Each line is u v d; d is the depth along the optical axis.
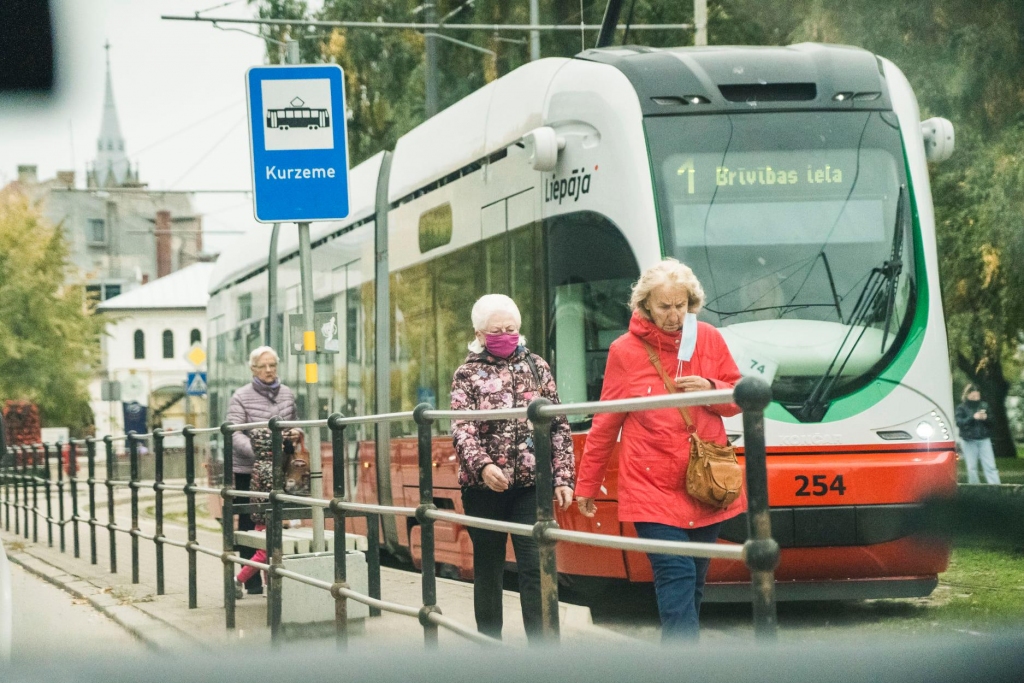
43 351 130.12
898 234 22.72
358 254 34.22
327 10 73.50
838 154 22.92
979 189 46.91
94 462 37.53
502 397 17.02
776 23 56.44
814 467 21.41
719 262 22.22
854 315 22.25
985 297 51.94
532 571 17.16
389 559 36.16
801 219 22.58
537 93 25.09
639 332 14.77
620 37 63.12
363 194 34.00
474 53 67.94
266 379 27.55
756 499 9.93
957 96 46.31
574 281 23.52
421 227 30.06
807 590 21.77
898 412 21.97
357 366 34.00
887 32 47.38
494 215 26.31
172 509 67.94
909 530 21.56
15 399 129.12
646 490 14.47
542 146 23.75
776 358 21.89
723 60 23.42
